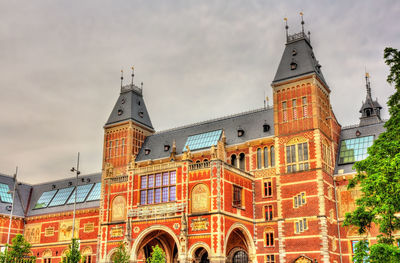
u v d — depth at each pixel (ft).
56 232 265.34
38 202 291.17
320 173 178.50
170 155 225.56
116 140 247.09
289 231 180.04
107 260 191.21
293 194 183.01
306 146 185.78
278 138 193.36
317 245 171.42
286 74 199.41
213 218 167.94
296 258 174.60
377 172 110.73
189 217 174.50
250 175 196.24
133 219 188.85
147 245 215.72
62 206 272.92
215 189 171.22
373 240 175.22
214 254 163.84
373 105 246.68
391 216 109.19
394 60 118.01
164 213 180.86
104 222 197.98
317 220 173.99
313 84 190.08
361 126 207.31
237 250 195.31
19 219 280.10
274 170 193.47
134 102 255.50
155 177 189.98
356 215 121.39
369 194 116.78
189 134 234.17
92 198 263.29
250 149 202.69
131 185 194.49
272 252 183.62
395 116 118.52
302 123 188.75
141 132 250.78
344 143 204.54
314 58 205.98
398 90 117.80
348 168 191.21
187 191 178.40
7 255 197.06
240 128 211.20
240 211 183.01
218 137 217.97
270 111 213.66
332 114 205.16
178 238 174.40
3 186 290.15
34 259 208.85
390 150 112.78
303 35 204.95
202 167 177.88
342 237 182.09
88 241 248.52
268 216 189.98
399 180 102.94
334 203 187.11
